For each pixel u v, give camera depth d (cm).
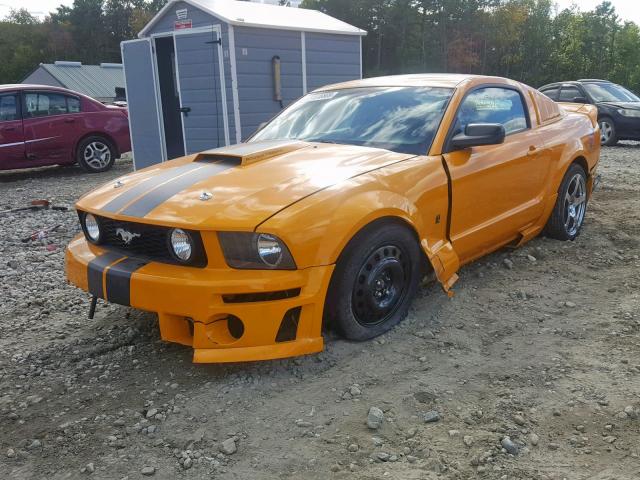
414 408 290
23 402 305
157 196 331
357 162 363
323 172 345
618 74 6084
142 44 1034
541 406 290
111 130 1192
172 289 299
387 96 447
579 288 443
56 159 1133
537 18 5538
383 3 5650
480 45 5469
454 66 5347
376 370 324
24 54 8300
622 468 246
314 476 244
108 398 307
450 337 362
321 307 311
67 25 8875
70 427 282
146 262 321
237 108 933
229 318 307
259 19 955
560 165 518
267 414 288
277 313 301
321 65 1047
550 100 554
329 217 312
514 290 437
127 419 288
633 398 295
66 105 1142
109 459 260
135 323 397
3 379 330
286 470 249
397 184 354
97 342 373
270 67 970
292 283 299
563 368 326
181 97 995
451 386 309
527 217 487
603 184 868
